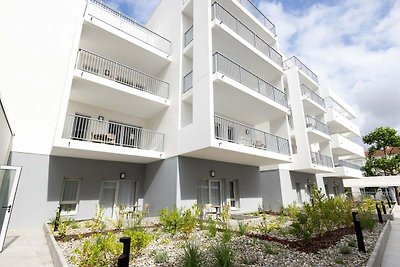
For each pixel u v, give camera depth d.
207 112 8.15
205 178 9.85
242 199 11.29
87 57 10.23
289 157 11.34
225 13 11.79
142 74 11.38
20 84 8.21
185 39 11.05
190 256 3.67
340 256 4.29
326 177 20.73
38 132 8.24
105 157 9.20
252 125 13.84
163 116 10.64
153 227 7.07
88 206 8.78
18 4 8.69
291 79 16.80
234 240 5.32
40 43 8.90
